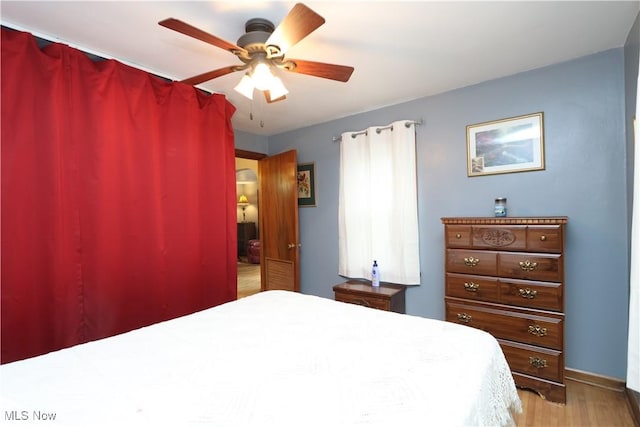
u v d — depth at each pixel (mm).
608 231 2152
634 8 1648
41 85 1800
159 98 2381
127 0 1543
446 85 2658
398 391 969
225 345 1332
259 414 878
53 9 1608
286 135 4027
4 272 1691
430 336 1389
